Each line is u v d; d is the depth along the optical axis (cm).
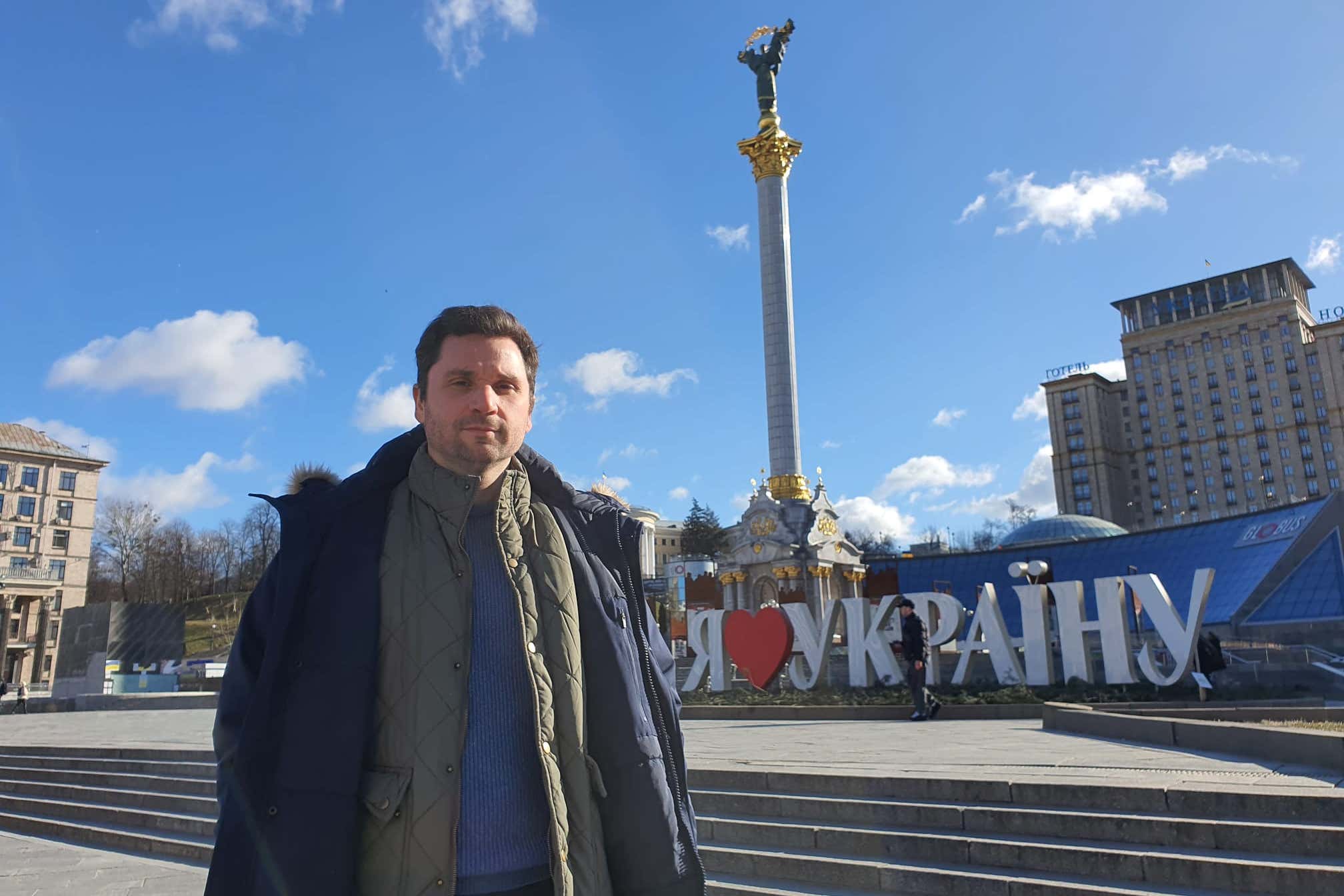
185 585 11350
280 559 299
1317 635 4091
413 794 275
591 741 314
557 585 321
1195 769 1009
